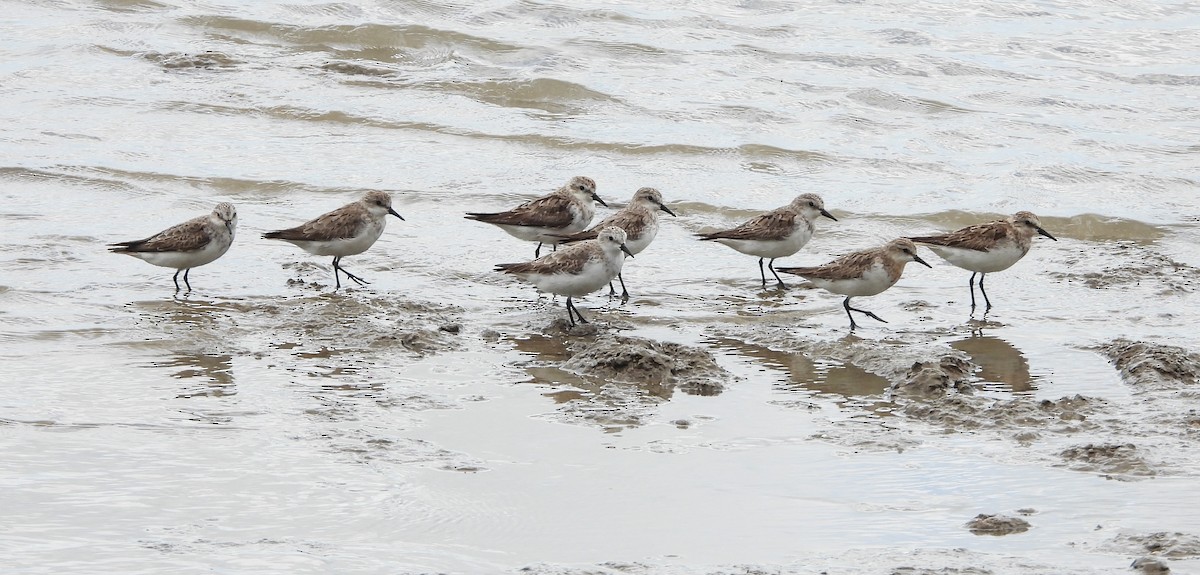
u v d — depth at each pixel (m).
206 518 11.02
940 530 10.85
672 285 18.70
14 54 28.50
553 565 10.23
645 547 10.59
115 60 28.34
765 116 25.80
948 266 19.67
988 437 12.98
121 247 17.36
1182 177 23.03
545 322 16.84
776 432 13.23
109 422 13.11
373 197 18.23
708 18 31.31
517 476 12.05
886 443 12.86
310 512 11.18
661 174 23.25
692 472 12.18
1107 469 12.05
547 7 31.59
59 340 15.54
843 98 26.70
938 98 26.81
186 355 15.23
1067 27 31.25
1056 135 25.05
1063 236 20.80
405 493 11.60
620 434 13.15
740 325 16.88
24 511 11.05
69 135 24.27
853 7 32.16
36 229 19.91
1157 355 14.94
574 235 18.58
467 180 22.80
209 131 24.84
